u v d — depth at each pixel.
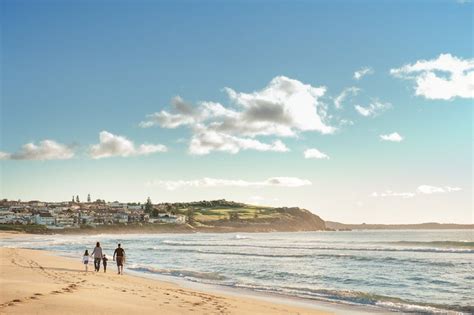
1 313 13.90
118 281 27.70
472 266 42.00
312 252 65.19
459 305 22.34
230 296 24.41
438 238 151.88
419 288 29.12
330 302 22.83
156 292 22.69
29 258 45.91
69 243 110.19
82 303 16.73
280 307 20.33
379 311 20.44
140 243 109.88
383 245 85.56
